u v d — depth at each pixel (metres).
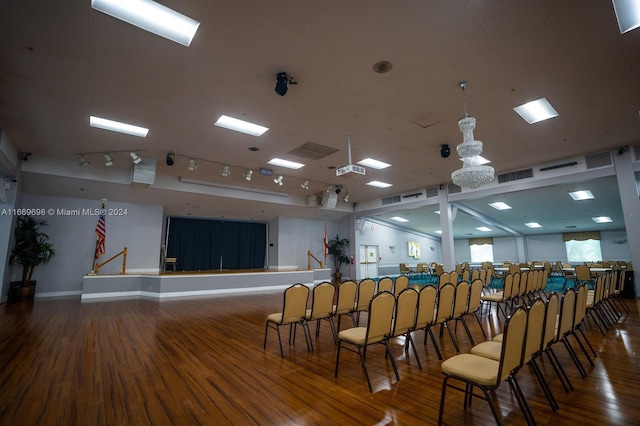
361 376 2.93
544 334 2.35
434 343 3.42
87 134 5.84
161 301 7.86
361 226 13.70
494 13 3.02
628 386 2.59
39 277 8.41
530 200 10.66
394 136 6.03
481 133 5.91
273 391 2.60
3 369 3.11
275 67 3.85
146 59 3.66
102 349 3.79
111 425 2.08
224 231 13.71
